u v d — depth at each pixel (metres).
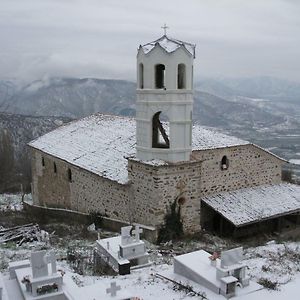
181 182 22.47
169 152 22.03
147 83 21.81
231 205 24.77
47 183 33.78
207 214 25.33
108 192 25.56
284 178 42.59
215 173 25.42
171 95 21.42
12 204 38.09
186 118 22.03
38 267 12.05
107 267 16.47
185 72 21.62
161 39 22.03
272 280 13.96
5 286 12.76
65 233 23.97
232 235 24.61
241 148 26.27
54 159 31.94
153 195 22.00
